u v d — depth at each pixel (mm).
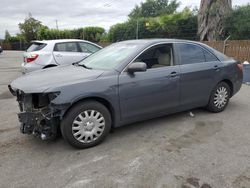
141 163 3238
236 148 3643
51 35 34344
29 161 3322
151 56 4234
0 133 4266
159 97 4223
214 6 13094
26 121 3518
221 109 5293
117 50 4492
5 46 50719
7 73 12180
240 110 5461
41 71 4305
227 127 4461
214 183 2818
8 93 7520
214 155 3432
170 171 3049
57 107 3334
